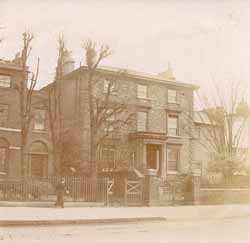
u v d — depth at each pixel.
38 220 11.20
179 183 19.52
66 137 24.05
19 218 11.46
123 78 27.48
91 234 9.57
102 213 13.91
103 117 23.61
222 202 19.78
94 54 22.22
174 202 18.70
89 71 22.58
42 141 26.12
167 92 30.38
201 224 12.37
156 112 29.75
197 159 29.36
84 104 24.77
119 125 26.72
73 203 16.64
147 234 9.86
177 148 30.12
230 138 23.05
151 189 18.11
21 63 25.30
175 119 30.67
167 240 9.15
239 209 17.06
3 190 17.22
